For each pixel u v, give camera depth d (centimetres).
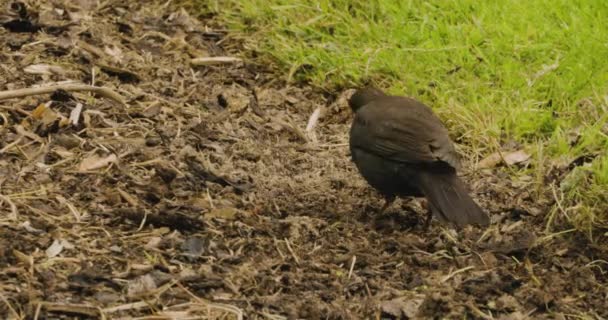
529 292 974
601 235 1084
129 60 1377
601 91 1290
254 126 1269
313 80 1380
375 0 1485
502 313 941
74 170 1101
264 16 1505
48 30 1394
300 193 1132
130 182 1086
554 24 1406
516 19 1413
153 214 1021
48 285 900
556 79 1309
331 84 1380
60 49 1352
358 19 1469
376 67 1373
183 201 1075
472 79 1334
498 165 1219
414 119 1048
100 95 1252
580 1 1419
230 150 1202
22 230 980
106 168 1110
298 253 1009
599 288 999
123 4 1518
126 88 1303
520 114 1267
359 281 965
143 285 916
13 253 933
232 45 1470
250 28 1495
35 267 925
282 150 1230
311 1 1504
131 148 1159
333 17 1469
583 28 1372
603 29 1380
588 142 1219
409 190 1045
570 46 1355
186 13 1526
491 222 1091
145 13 1511
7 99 1208
